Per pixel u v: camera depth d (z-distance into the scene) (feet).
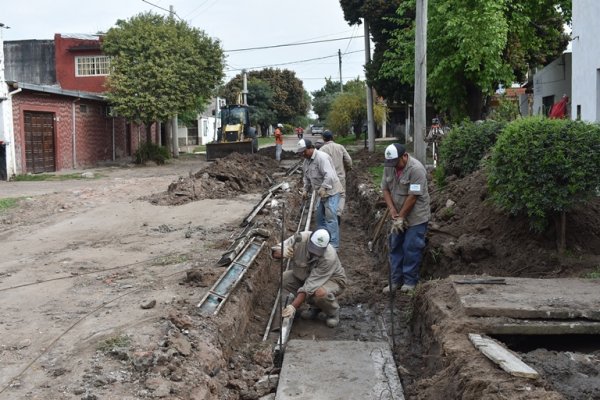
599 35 41.06
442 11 63.41
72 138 93.76
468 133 36.50
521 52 71.20
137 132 121.29
